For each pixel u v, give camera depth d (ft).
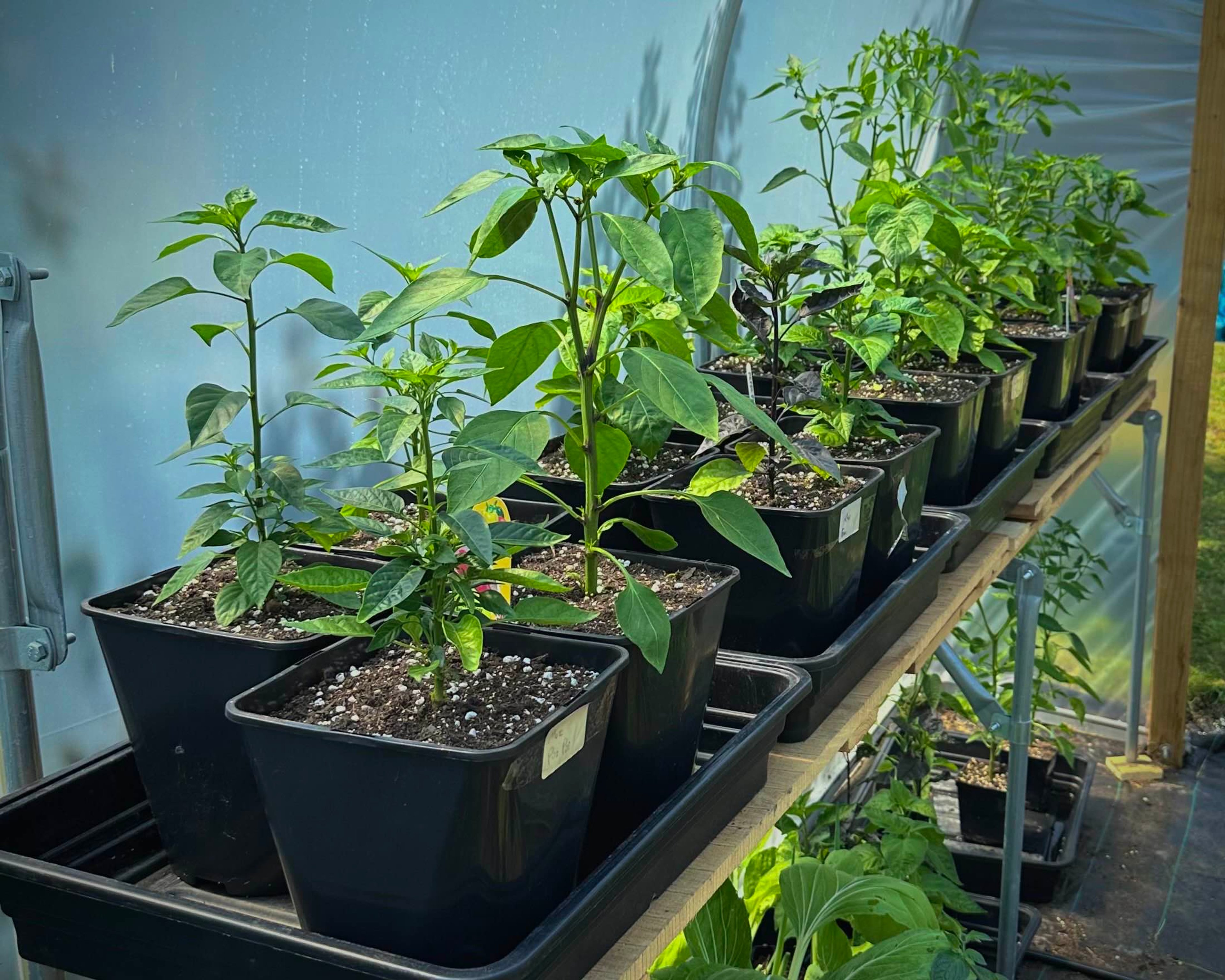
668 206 3.84
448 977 2.95
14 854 3.51
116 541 4.38
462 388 6.28
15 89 3.69
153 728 3.85
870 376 7.36
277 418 5.04
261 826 3.85
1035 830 10.78
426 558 3.36
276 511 3.90
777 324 5.54
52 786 3.85
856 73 10.25
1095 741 13.89
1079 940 10.36
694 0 7.09
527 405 6.84
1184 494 12.64
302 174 4.86
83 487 4.22
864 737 9.71
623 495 4.30
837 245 7.41
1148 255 13.11
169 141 4.25
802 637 5.24
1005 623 11.15
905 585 5.79
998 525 7.80
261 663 3.65
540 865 3.34
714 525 4.17
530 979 3.13
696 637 4.14
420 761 3.03
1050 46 12.51
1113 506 12.57
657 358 3.72
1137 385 11.91
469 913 3.19
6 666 3.77
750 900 7.73
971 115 11.41
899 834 8.15
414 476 4.00
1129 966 9.99
